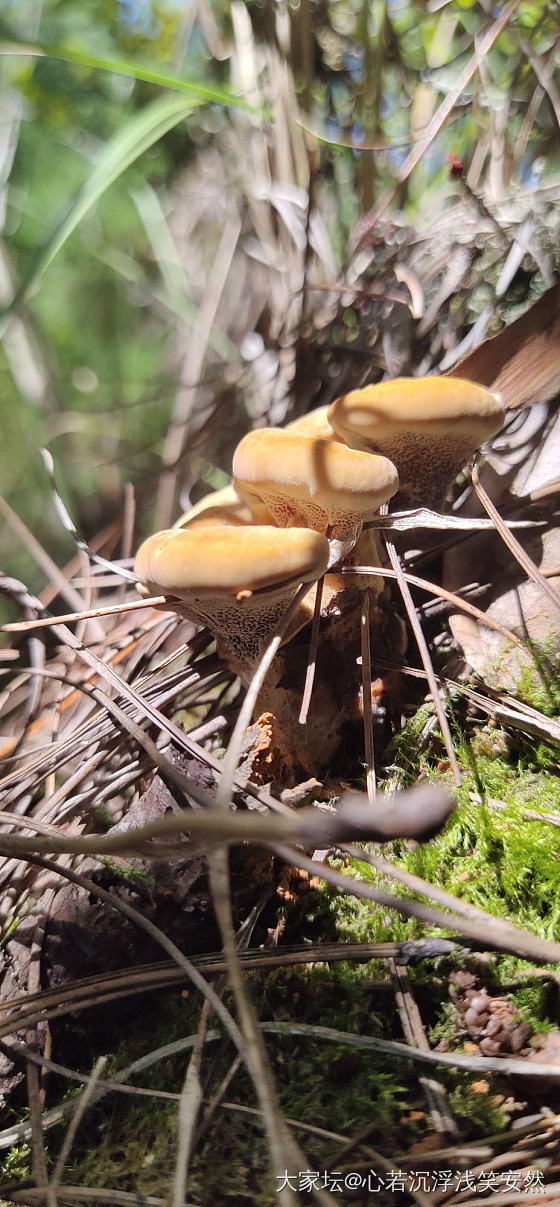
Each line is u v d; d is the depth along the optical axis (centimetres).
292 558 12
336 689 16
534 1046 11
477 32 25
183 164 39
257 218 32
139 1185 11
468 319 23
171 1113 11
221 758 17
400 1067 11
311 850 14
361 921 13
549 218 22
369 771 15
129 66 17
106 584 24
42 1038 12
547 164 25
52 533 35
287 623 13
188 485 32
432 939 12
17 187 38
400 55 27
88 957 13
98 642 21
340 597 16
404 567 18
